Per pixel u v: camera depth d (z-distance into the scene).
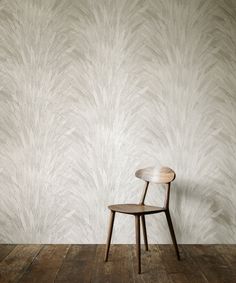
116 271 2.70
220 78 3.40
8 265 2.80
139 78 3.40
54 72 3.39
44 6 3.38
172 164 3.43
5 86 3.39
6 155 3.40
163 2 3.40
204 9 3.40
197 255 3.09
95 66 3.39
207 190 3.43
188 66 3.40
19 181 3.41
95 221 3.42
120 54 3.39
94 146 3.41
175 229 3.43
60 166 3.41
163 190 3.43
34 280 2.51
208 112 3.41
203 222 3.43
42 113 3.39
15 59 3.39
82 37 3.39
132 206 3.04
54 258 2.97
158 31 3.40
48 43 3.39
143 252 3.17
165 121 3.41
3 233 3.42
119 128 3.41
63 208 3.41
